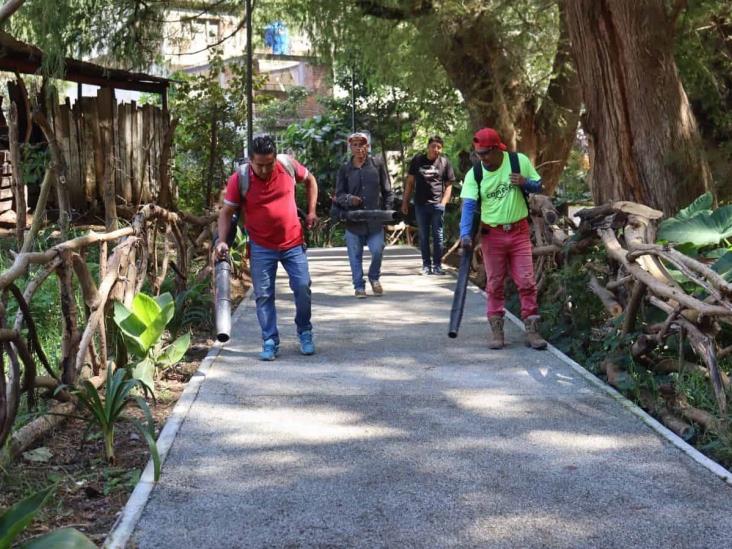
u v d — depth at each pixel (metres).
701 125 11.81
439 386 6.29
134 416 5.72
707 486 4.45
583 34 9.28
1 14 10.38
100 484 4.55
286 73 25.81
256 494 4.35
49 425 5.15
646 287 6.32
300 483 4.49
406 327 8.39
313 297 10.20
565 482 4.50
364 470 4.66
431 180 11.90
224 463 4.76
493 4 13.37
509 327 8.33
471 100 14.48
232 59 18.27
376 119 22.45
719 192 11.27
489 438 5.17
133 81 15.50
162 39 13.84
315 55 14.12
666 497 4.31
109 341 6.72
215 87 18.83
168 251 8.97
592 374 6.55
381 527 3.98
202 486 4.45
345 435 5.22
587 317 7.84
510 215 7.31
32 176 12.31
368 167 10.12
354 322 8.64
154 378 6.53
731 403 5.44
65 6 11.82
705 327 5.87
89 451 5.04
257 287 7.09
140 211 7.70
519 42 14.05
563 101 15.20
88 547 3.25
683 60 11.35
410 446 5.03
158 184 15.46
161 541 3.84
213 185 19.17
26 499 3.42
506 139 14.64
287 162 7.09
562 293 8.09
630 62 9.05
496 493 4.36
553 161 15.55
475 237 7.49
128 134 14.74
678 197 9.12
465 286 7.46
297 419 5.52
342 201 10.08
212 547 3.79
